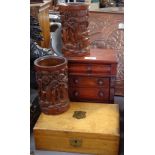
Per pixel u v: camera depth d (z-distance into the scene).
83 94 1.55
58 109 1.35
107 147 1.26
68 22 1.42
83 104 1.48
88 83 1.51
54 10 2.26
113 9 2.43
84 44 1.48
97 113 1.39
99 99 1.55
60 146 1.31
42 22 1.83
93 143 1.26
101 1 2.76
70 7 1.36
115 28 2.01
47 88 1.29
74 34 1.44
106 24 2.04
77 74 1.48
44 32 1.88
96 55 1.52
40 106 1.39
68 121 1.32
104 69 1.45
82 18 1.41
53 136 1.28
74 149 1.30
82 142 1.27
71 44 1.46
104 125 1.28
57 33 1.78
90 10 2.24
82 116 1.35
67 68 1.40
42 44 1.82
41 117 1.35
